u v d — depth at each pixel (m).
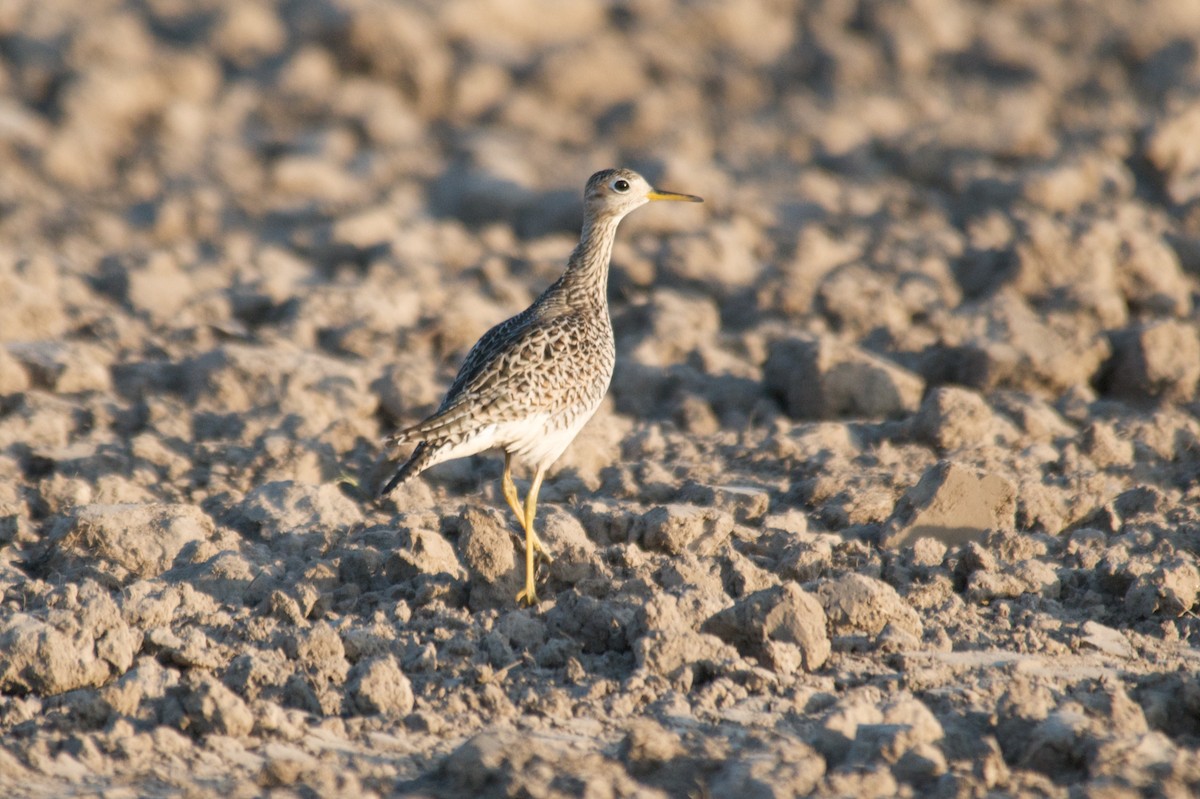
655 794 6.39
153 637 7.98
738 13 30.77
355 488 11.97
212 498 11.41
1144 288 16.64
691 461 12.49
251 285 17.62
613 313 16.78
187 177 23.77
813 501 11.35
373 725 7.38
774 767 6.54
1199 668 8.22
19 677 7.66
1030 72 29.03
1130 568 9.36
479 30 29.81
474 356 10.14
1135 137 23.08
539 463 9.90
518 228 22.19
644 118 26.50
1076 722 6.93
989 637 8.62
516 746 6.71
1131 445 12.50
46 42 27.78
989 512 10.27
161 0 30.53
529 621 8.45
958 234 19.98
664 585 9.08
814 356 13.92
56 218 21.45
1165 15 31.09
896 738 6.70
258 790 6.51
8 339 15.13
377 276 18.36
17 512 10.87
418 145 25.78
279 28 29.58
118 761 6.84
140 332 15.80
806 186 22.42
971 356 14.27
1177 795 6.28
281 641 8.10
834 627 8.59
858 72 29.03
